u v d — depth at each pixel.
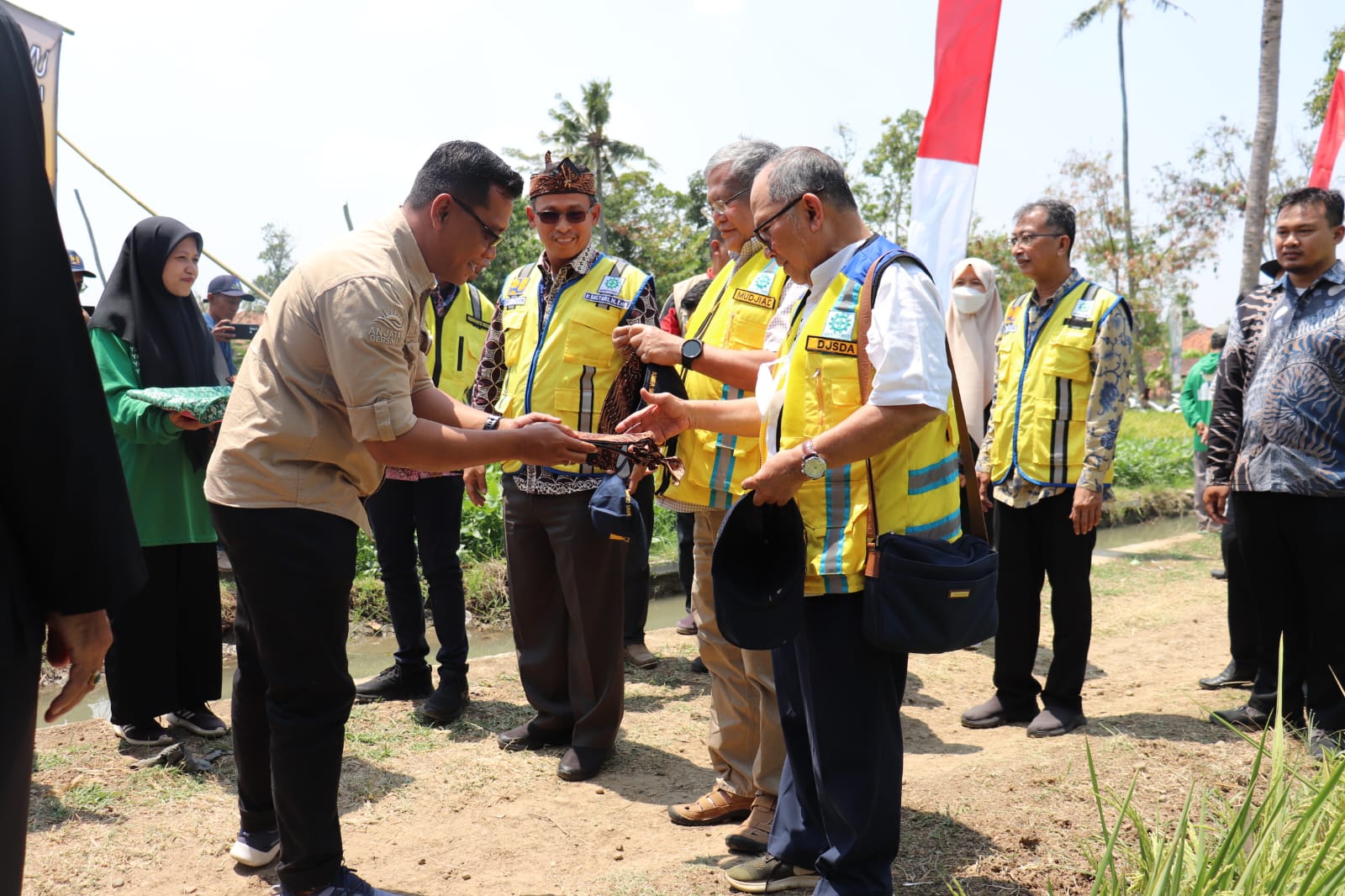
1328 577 3.91
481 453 2.64
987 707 4.57
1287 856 2.12
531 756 4.04
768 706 3.12
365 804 3.54
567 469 3.78
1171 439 17.95
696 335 3.58
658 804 3.61
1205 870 2.23
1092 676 5.30
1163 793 3.39
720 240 3.85
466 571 7.88
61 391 1.46
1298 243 3.93
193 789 3.60
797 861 2.79
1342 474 3.83
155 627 3.82
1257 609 4.22
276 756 2.65
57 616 1.57
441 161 2.70
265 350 2.66
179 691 3.98
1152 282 32.94
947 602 2.30
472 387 4.34
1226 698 4.75
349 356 2.51
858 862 2.49
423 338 2.87
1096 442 4.18
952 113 4.76
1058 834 3.11
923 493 2.46
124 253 3.92
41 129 1.51
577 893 2.89
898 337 2.31
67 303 1.49
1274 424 3.97
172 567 3.88
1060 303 4.36
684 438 3.31
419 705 4.59
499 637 7.11
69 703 1.63
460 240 2.73
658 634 6.05
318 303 2.55
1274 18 11.53
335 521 2.68
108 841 3.19
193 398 3.60
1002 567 4.48
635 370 3.79
